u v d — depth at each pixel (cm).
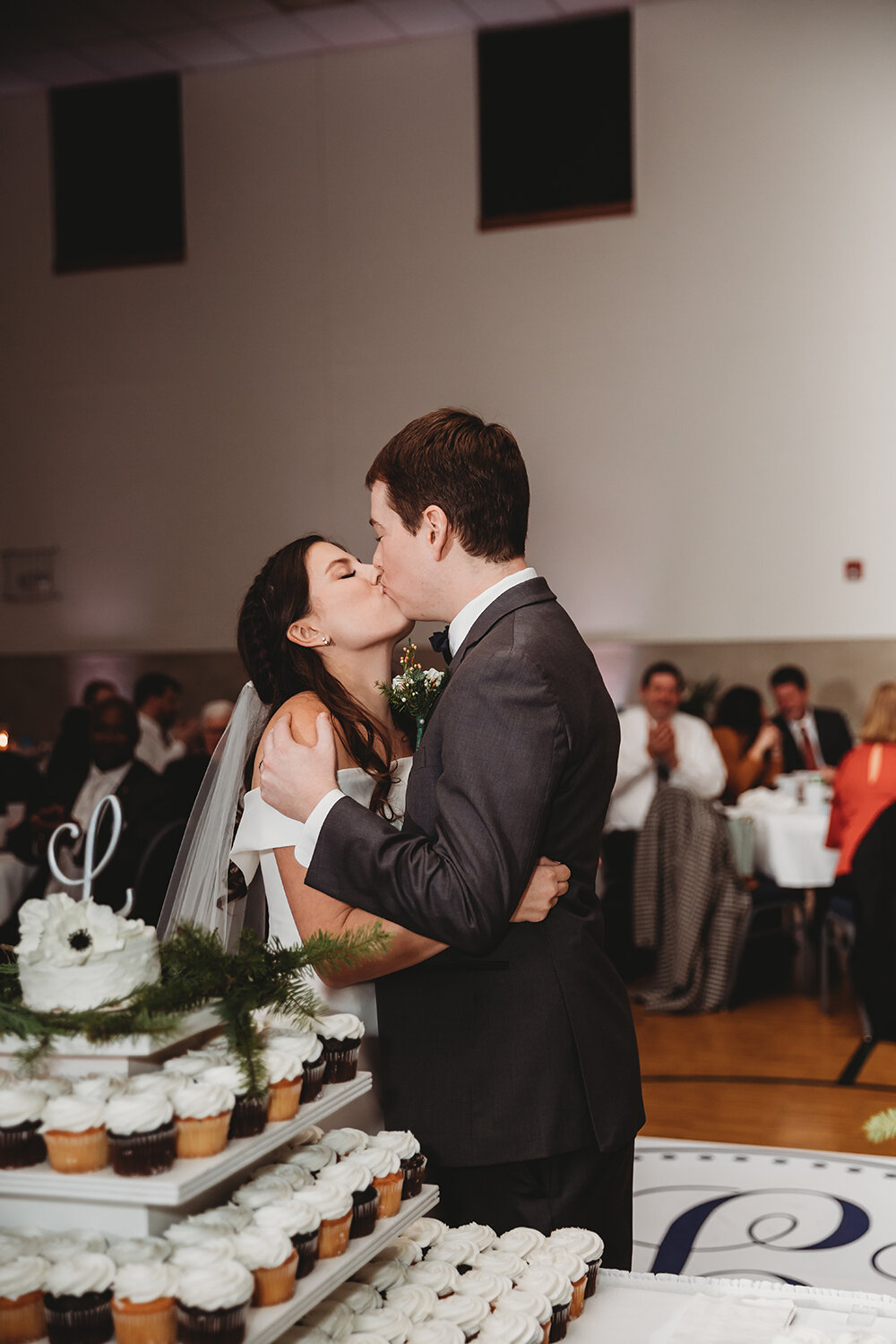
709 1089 430
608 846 596
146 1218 118
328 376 949
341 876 144
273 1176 130
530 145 899
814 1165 356
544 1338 137
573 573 901
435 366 924
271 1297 117
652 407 884
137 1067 125
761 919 591
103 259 995
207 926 181
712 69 863
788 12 849
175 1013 124
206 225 970
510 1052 155
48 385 1011
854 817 511
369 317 938
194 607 984
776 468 864
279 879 168
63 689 1012
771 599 867
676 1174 352
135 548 996
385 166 928
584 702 152
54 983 123
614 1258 165
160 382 986
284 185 951
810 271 854
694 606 880
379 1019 161
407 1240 146
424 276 924
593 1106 156
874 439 847
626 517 891
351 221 938
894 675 846
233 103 958
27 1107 117
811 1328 139
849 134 844
